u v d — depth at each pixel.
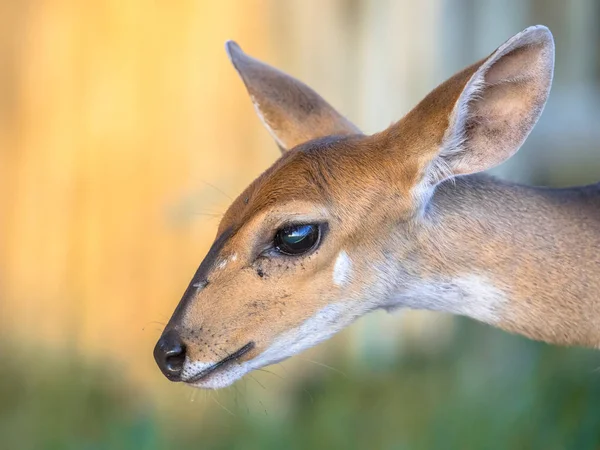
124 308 13.70
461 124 7.45
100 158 13.73
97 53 13.66
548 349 12.68
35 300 13.99
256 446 12.25
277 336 7.55
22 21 13.79
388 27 14.48
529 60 7.37
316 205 7.46
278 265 7.50
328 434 12.40
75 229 13.85
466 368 13.37
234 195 13.52
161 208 13.59
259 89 8.78
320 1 14.05
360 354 14.17
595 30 19.20
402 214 7.60
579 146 17.42
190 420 12.79
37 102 13.84
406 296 7.84
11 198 13.98
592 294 7.73
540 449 11.68
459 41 15.37
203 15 13.55
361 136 7.98
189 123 13.59
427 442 12.05
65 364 13.51
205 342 7.50
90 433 12.69
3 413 13.05
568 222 7.81
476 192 7.82
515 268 7.72
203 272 7.59
